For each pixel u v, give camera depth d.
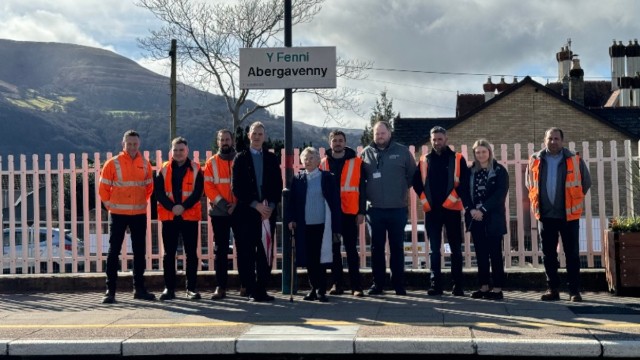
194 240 9.81
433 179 9.66
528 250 10.81
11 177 11.12
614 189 10.44
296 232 9.43
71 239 11.18
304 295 9.85
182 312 8.64
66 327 7.82
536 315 8.05
